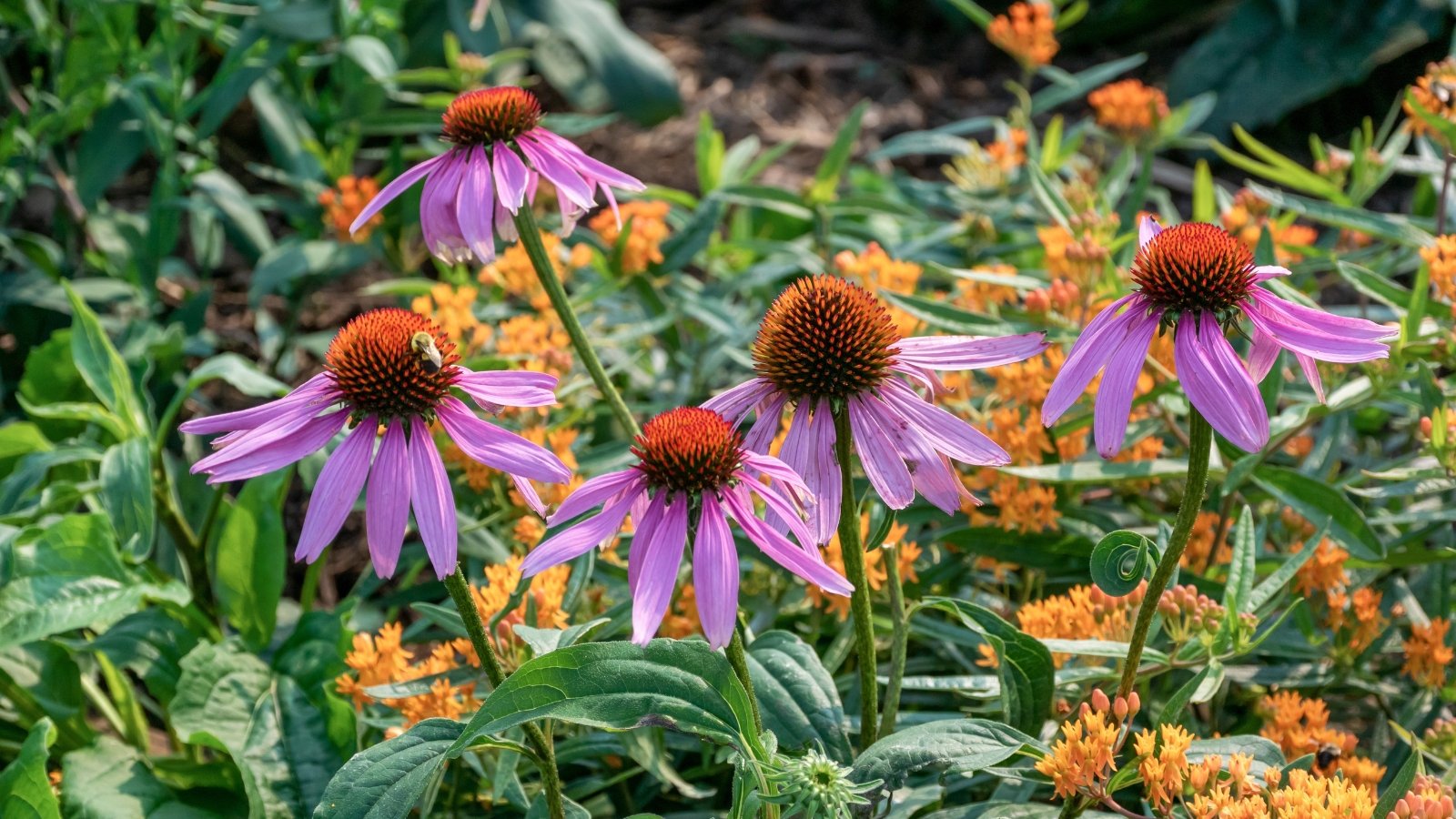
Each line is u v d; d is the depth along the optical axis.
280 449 1.87
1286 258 3.73
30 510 3.41
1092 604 2.59
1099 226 3.48
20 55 6.12
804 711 2.22
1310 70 6.55
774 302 2.06
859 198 4.54
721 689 1.85
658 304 3.88
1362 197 3.92
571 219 2.44
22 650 3.29
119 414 3.38
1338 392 2.86
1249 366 2.03
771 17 7.71
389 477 1.86
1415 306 2.76
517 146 2.35
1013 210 4.51
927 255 4.70
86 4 4.38
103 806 2.85
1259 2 6.75
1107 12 7.39
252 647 3.23
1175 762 1.95
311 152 4.96
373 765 1.92
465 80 4.69
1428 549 3.00
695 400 3.97
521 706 1.81
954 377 3.18
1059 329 3.14
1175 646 2.70
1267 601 2.49
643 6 7.85
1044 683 2.25
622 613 2.54
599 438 3.89
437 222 2.31
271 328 4.81
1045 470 2.84
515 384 1.99
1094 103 4.32
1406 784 2.01
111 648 3.09
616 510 1.82
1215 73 6.70
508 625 2.49
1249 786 1.99
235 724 2.87
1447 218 3.79
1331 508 2.69
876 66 7.30
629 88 6.35
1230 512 3.23
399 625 2.75
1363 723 3.24
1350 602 2.86
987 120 4.80
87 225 4.90
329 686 2.82
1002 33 4.61
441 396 1.91
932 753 1.94
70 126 4.62
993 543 3.02
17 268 4.90
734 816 1.88
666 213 4.37
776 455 2.92
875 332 1.98
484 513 3.39
